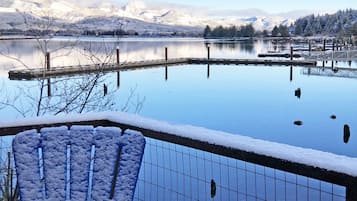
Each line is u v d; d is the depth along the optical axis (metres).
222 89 23.27
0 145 3.56
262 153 1.77
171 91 22.17
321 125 14.68
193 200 4.85
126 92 20.80
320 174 1.61
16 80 21.53
